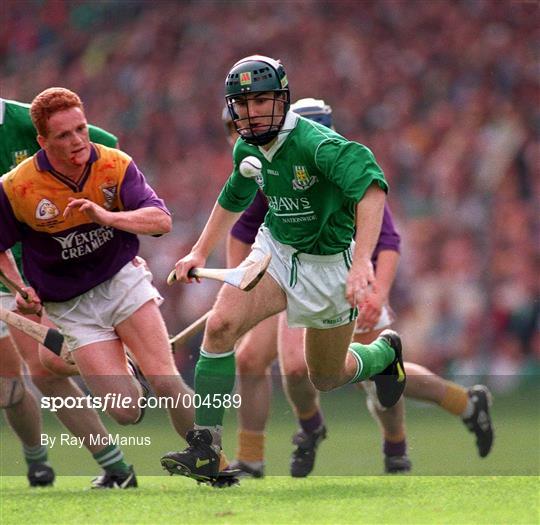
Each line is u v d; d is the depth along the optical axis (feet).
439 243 170.60
